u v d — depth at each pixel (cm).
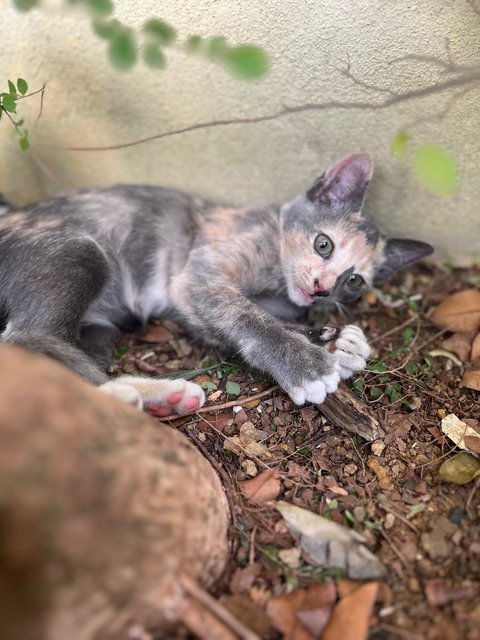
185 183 40
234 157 38
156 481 18
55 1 31
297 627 21
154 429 21
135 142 36
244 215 37
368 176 35
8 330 30
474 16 29
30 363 18
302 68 33
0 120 37
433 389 32
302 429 30
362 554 23
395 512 26
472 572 23
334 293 36
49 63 35
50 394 16
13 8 33
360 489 27
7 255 31
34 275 31
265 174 38
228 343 33
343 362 31
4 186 41
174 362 34
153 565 17
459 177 36
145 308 36
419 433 29
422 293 39
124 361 35
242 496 26
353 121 35
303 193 37
